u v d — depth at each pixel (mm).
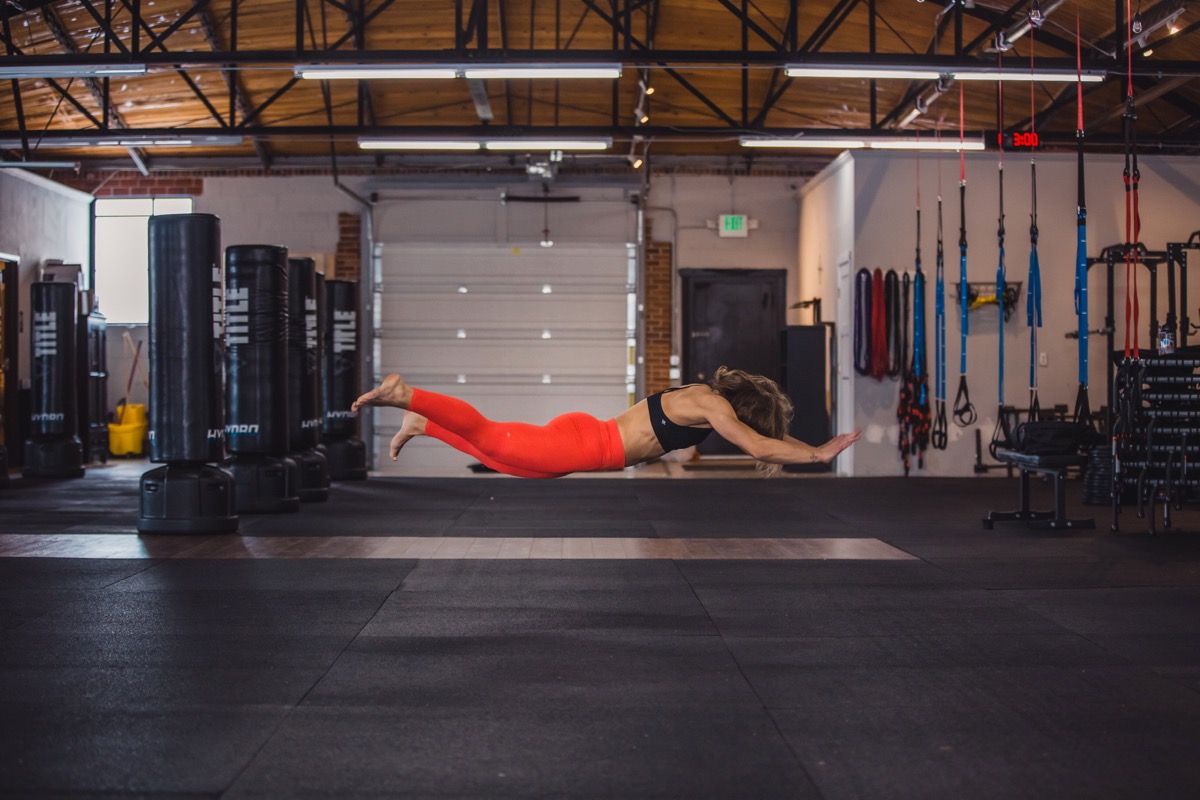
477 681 4148
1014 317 13508
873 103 12531
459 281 15719
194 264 8141
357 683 4109
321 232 15977
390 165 16047
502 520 9258
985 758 3312
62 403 13148
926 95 13383
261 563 6918
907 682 4164
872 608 5578
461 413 4461
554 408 15758
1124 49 11094
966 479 13117
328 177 15961
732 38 12688
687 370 16156
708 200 16125
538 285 15750
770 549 7605
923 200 13547
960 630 5074
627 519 9359
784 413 4801
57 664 4375
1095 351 13523
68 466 13148
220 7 11938
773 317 16188
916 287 13062
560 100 14492
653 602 5719
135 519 9180
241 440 9680
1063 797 3004
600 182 15742
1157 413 8305
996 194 13531
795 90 13789
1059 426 8633
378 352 15711
